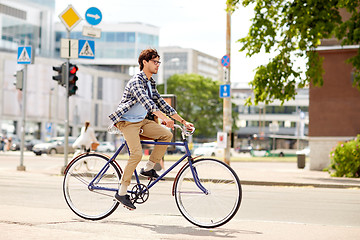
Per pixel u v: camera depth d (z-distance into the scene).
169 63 154.25
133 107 7.15
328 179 19.66
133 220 7.71
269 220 8.83
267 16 21.09
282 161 51.62
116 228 6.88
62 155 53.50
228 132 25.58
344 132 27.28
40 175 19.73
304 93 129.12
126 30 113.94
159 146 7.18
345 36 19.58
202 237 6.30
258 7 21.16
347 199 13.02
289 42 21.27
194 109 93.31
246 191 15.23
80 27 109.75
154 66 7.18
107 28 113.75
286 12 20.34
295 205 11.38
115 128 7.30
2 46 85.75
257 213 9.83
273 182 18.09
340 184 17.58
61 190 13.58
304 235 6.62
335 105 27.45
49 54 93.88
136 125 7.12
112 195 7.39
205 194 6.93
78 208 7.62
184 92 93.25
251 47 21.42
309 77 21.61
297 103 129.50
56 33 108.31
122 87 111.00
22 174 20.06
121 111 7.09
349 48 27.16
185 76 94.56
